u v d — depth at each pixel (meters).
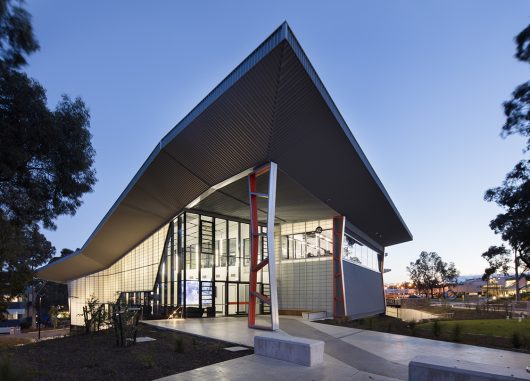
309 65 13.13
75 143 12.82
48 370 9.01
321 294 27.42
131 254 33.41
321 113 15.15
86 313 16.45
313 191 21.53
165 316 23.41
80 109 13.07
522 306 36.47
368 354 11.50
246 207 24.31
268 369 9.29
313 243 28.67
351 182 22.23
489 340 14.20
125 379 8.25
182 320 21.05
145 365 9.38
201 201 22.36
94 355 10.72
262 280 28.67
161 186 21.23
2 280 34.72
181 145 17.39
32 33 8.22
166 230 26.58
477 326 19.64
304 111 14.73
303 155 17.48
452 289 94.69
